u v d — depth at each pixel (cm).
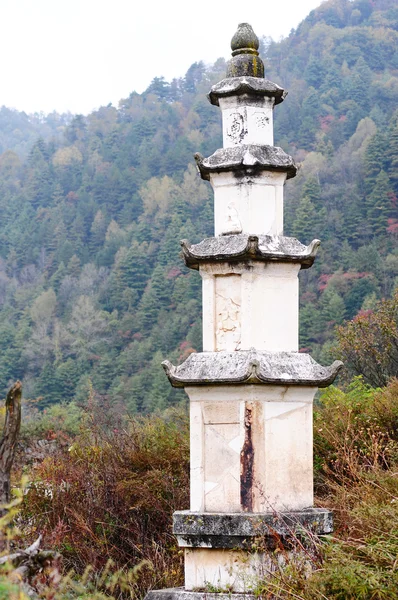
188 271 5878
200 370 883
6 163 9850
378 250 5272
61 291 6962
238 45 961
